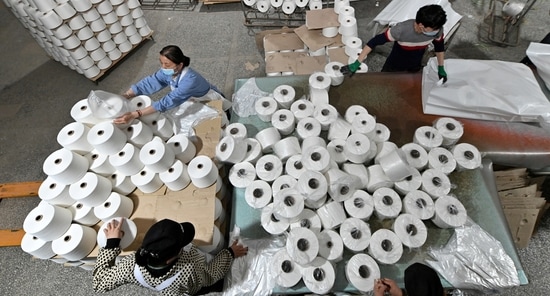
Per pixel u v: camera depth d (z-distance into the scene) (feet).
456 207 5.23
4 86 12.59
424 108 6.90
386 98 7.24
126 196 6.12
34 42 14.30
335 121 6.34
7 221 9.01
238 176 5.94
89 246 5.62
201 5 14.85
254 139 6.37
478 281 4.80
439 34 7.04
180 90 6.73
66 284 7.77
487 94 6.63
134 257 4.61
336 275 5.00
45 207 5.52
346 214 5.49
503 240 5.14
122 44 12.31
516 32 11.48
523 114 6.46
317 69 9.61
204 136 6.80
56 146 10.63
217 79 11.70
